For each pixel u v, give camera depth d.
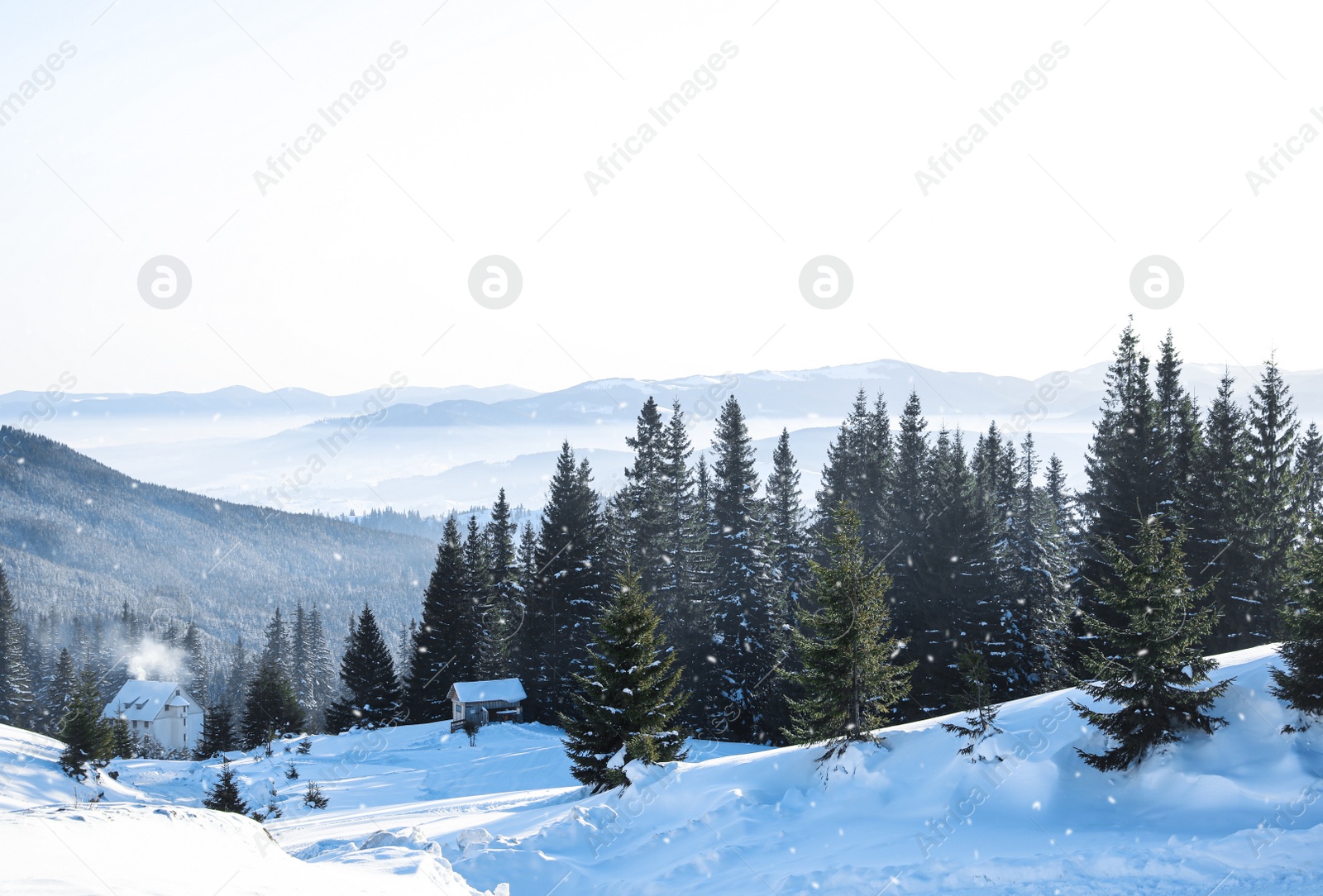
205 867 8.55
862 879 14.11
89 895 6.62
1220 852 12.98
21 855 7.29
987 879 13.37
